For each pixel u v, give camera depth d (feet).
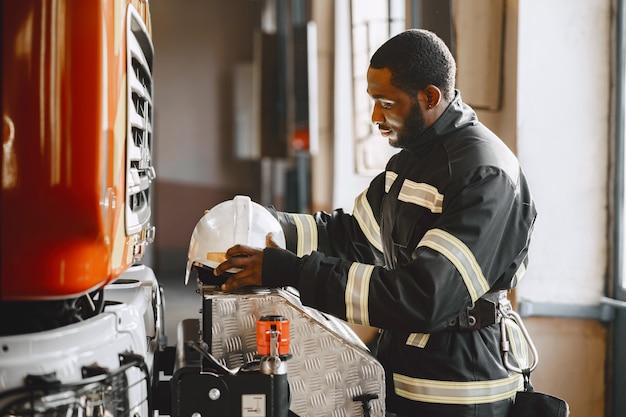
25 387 4.90
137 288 7.64
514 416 6.85
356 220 7.79
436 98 6.72
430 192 6.64
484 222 6.23
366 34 18.19
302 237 7.69
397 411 6.88
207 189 39.01
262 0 37.06
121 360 5.69
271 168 38.22
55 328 5.65
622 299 11.72
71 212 5.02
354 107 18.54
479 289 6.23
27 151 4.97
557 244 11.94
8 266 5.04
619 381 11.80
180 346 6.46
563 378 11.98
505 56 12.08
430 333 6.68
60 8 4.97
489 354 6.70
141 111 6.77
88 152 5.01
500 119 12.21
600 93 11.85
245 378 5.73
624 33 11.63
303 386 6.13
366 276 6.14
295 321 6.13
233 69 39.24
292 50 23.49
